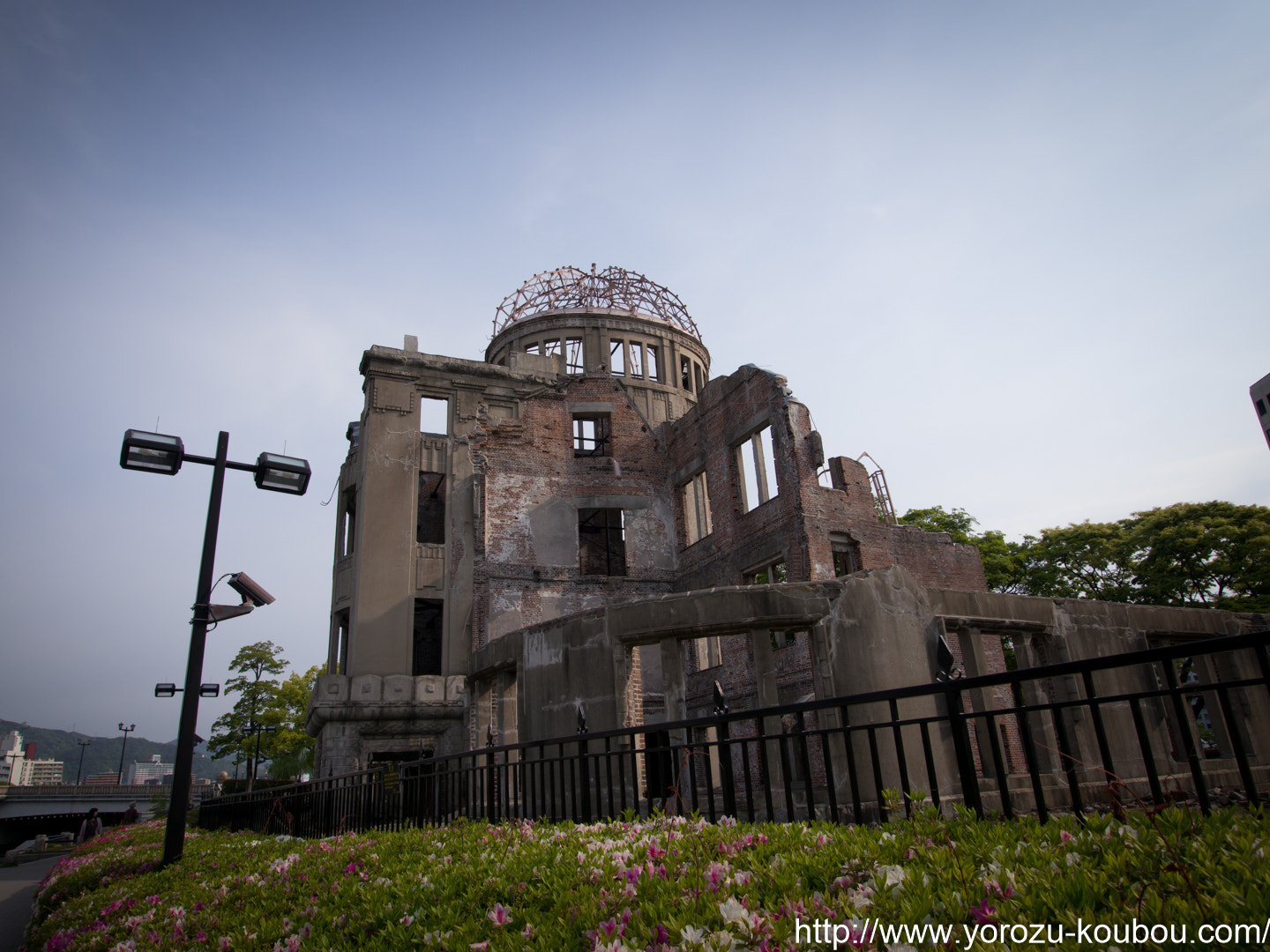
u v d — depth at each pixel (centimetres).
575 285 3988
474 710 1823
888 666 1304
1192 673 1775
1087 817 386
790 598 1316
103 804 5081
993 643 2238
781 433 2175
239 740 4447
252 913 624
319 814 1279
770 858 433
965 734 465
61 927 837
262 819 1561
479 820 839
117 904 812
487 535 2505
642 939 345
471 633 2402
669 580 2647
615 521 3148
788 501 2120
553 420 2727
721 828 530
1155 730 1520
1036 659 1491
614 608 1405
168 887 866
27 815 4847
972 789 457
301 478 1192
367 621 2611
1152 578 2989
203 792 4275
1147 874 315
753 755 1964
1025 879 322
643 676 2319
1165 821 354
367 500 2739
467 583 2742
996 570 3281
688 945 316
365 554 2678
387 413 2862
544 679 1501
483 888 500
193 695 1076
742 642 2089
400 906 507
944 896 318
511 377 3078
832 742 1241
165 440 1114
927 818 436
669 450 2783
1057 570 3250
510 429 2644
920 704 1298
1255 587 2838
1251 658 1688
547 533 2580
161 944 621
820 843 447
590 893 425
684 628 1341
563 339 3716
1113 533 3200
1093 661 408
